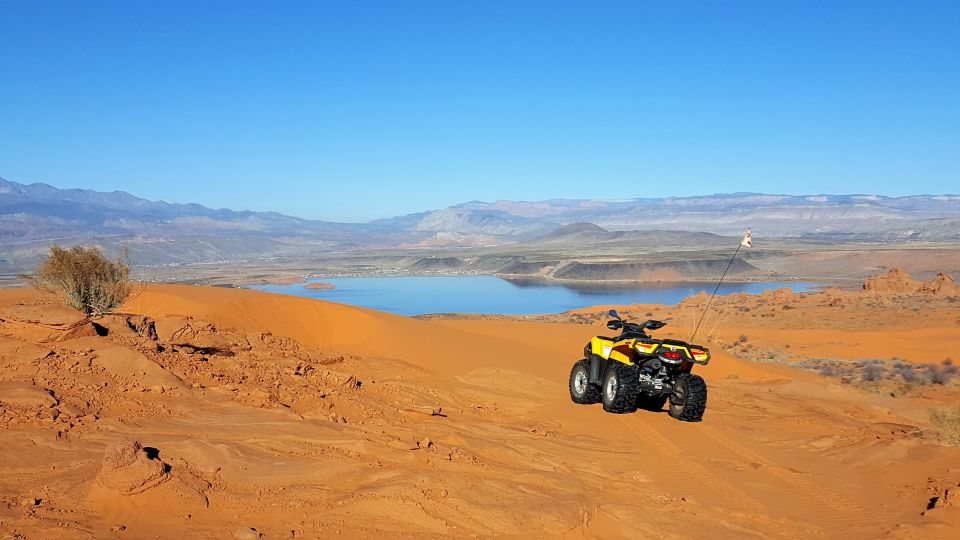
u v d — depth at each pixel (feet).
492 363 67.41
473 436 38.14
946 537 28.53
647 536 26.37
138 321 49.16
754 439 44.65
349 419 38.17
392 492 26.08
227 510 23.73
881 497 34.01
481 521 25.12
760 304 180.04
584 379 51.90
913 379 78.69
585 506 27.76
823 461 40.27
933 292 192.85
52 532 20.42
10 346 36.09
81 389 33.60
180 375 39.24
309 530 22.95
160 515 22.72
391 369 58.08
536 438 39.78
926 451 41.86
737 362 79.87
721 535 27.14
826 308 168.55
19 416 29.01
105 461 23.57
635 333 48.65
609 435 42.80
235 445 29.40
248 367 44.70
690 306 181.88
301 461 28.68
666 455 38.96
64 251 52.47
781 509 31.27
